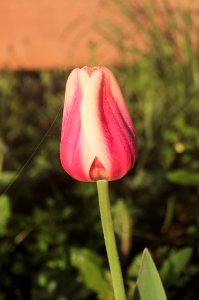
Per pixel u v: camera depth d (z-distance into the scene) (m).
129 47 1.19
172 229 0.86
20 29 1.20
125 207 0.77
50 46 1.20
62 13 1.20
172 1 1.17
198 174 0.72
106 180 0.42
